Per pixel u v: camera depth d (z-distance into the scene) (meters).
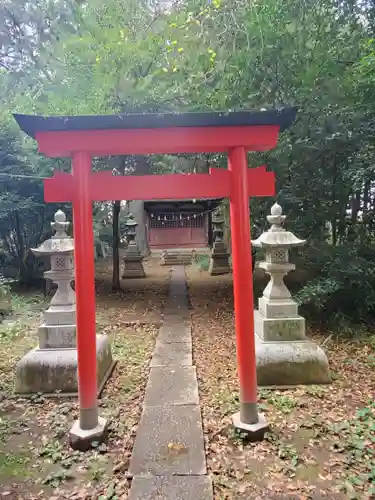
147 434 3.25
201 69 5.49
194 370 4.75
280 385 4.23
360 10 6.42
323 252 6.32
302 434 3.29
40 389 4.20
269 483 2.67
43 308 8.62
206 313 7.86
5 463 2.99
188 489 2.56
